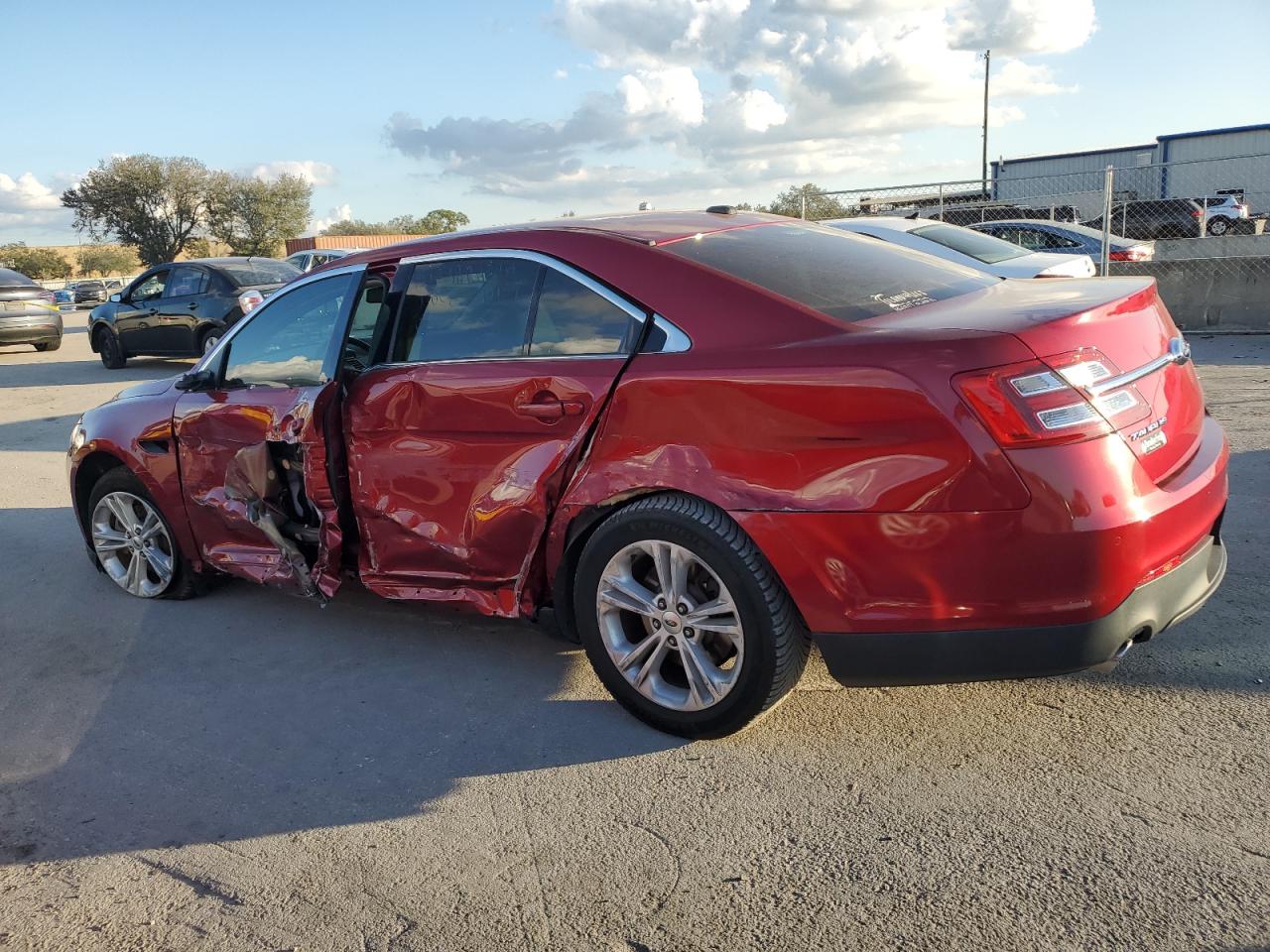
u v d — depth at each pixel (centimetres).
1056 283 340
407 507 368
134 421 461
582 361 321
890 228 914
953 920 225
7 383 1485
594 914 238
